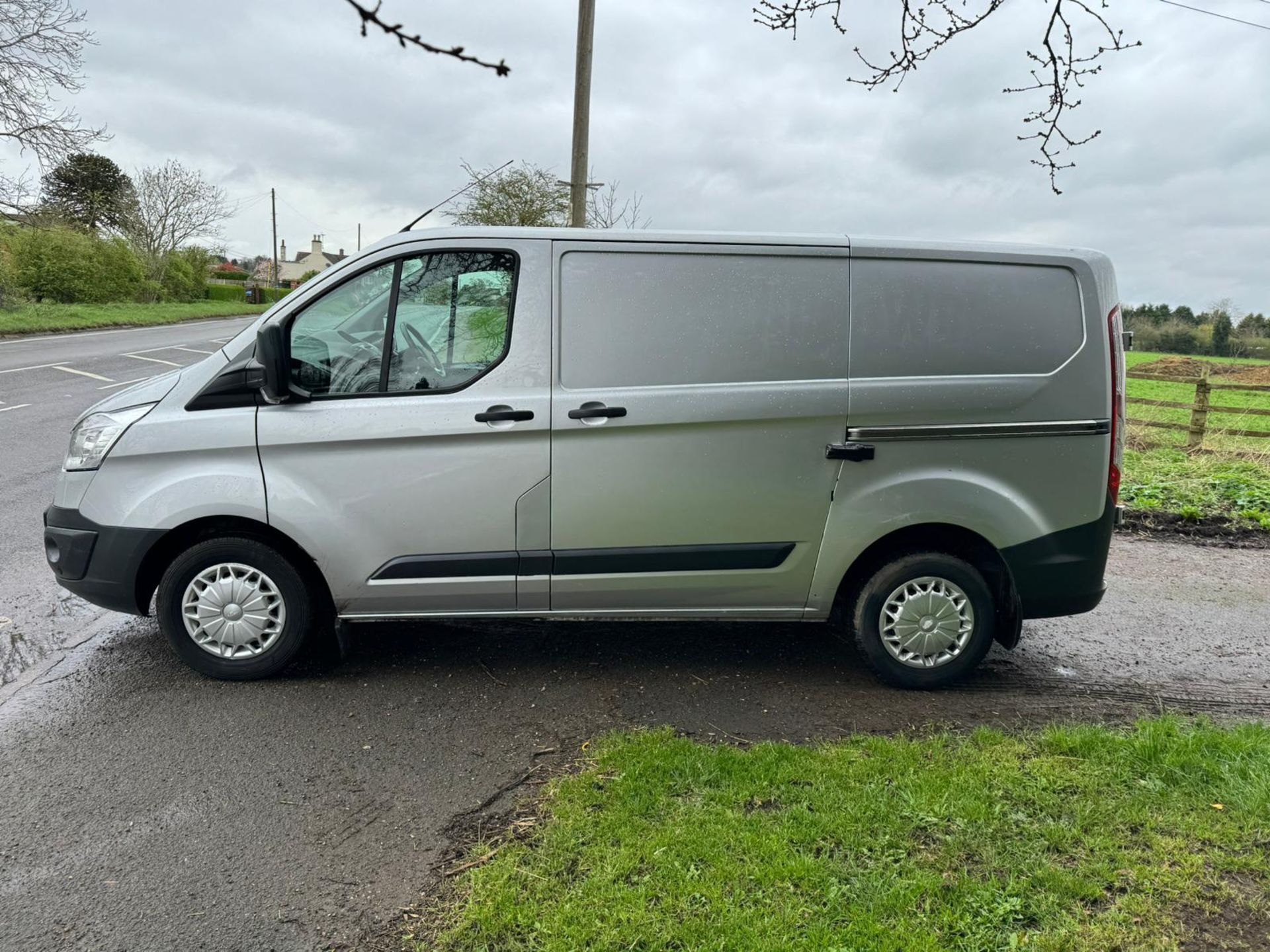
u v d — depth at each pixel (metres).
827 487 3.80
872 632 3.96
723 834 2.70
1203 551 7.11
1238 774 3.09
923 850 2.65
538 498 3.76
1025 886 2.47
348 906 2.45
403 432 3.71
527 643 4.53
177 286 44.12
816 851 2.65
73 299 34.75
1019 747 3.33
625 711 3.75
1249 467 10.16
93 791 3.06
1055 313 3.85
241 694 3.86
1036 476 3.84
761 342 3.76
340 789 3.09
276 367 3.64
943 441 3.80
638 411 3.71
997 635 4.08
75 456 3.84
